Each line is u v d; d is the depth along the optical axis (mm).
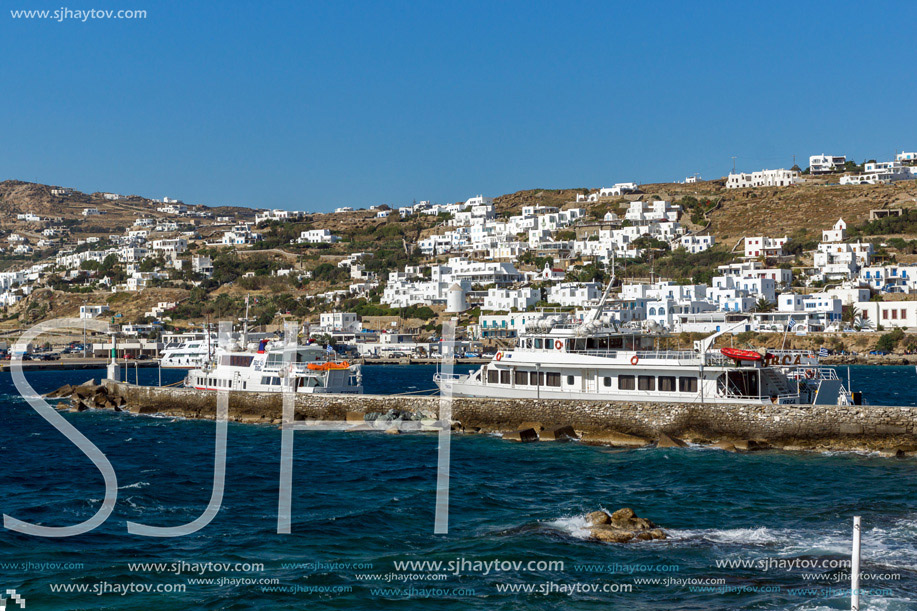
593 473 58781
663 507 48594
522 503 50188
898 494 50969
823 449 65812
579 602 34219
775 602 33812
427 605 34062
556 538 42094
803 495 51094
